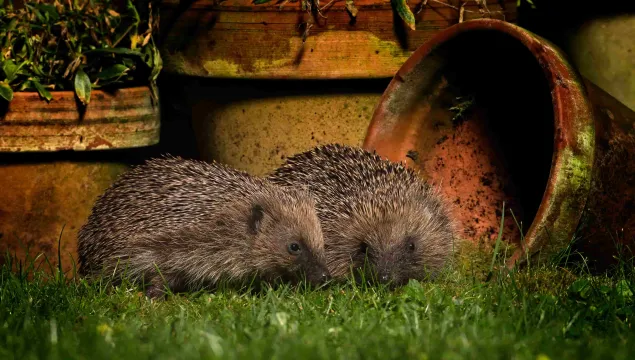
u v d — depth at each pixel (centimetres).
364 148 833
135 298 651
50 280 686
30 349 471
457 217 837
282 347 452
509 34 734
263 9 803
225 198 727
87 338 483
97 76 805
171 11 852
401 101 830
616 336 496
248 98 848
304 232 714
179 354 444
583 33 890
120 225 728
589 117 703
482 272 747
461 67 814
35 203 798
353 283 644
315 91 833
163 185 735
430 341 466
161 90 926
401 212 736
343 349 457
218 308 607
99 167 823
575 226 699
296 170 793
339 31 804
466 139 852
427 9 810
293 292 671
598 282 654
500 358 441
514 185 832
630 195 714
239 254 721
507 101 838
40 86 776
